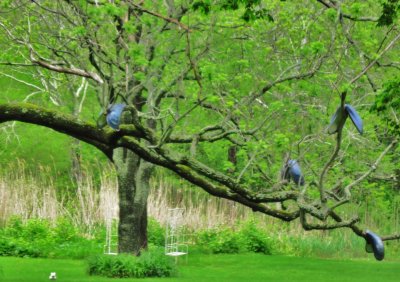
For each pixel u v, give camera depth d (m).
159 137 9.65
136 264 21.78
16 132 43.47
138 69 14.30
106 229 28.50
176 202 35.94
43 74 24.70
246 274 23.55
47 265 23.97
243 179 18.70
